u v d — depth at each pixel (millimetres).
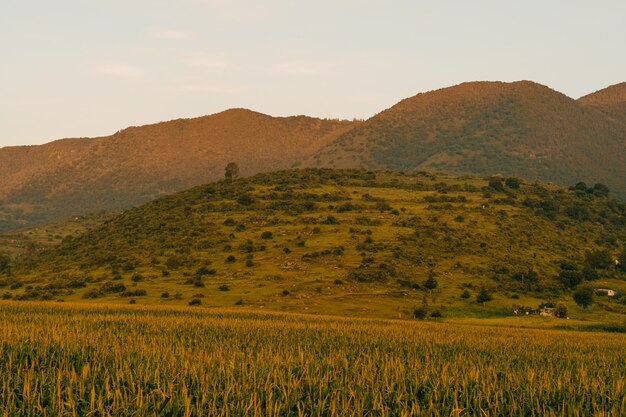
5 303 95500
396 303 141250
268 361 37188
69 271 179000
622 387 32906
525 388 32156
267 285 153750
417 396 31062
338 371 35438
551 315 134500
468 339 65062
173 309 95062
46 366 33844
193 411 25734
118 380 28016
